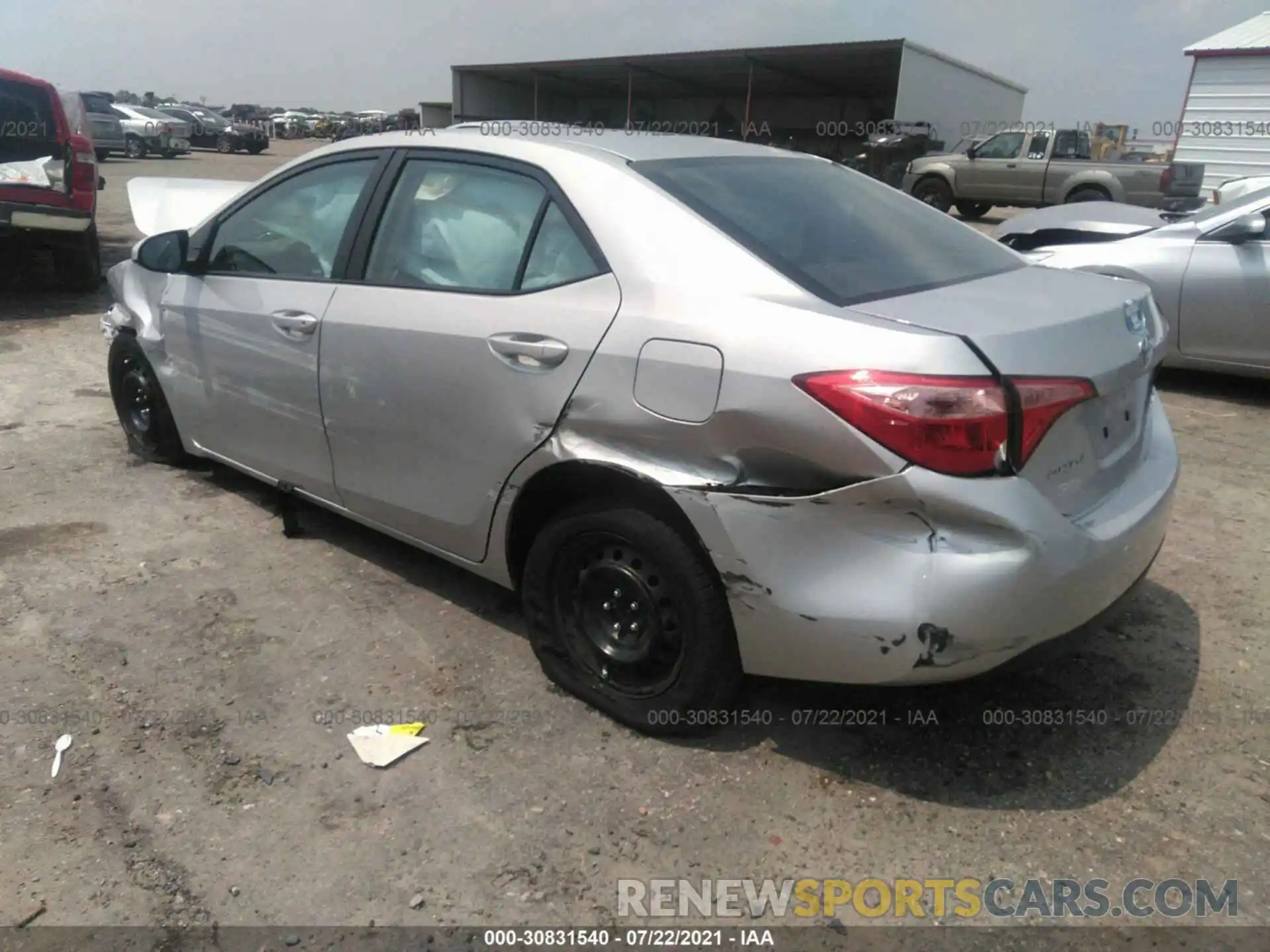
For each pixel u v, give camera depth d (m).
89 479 4.67
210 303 3.97
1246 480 5.07
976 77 24.55
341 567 3.86
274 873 2.35
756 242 2.70
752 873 2.39
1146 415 3.00
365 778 2.68
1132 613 3.62
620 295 2.71
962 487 2.26
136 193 6.85
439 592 3.69
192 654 3.23
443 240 3.22
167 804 2.56
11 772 2.66
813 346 2.37
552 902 2.29
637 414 2.61
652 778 2.70
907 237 3.12
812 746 2.83
